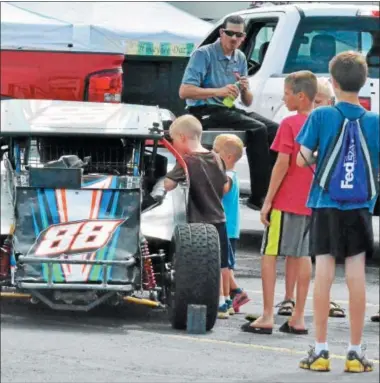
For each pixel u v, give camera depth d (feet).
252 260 74.49
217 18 135.33
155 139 56.29
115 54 86.99
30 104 59.11
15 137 56.75
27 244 52.29
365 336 53.26
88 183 55.16
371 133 45.44
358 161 45.19
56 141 57.82
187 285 51.65
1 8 101.96
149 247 56.49
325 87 55.93
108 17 111.75
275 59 76.07
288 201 52.47
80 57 86.63
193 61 71.00
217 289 51.98
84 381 42.70
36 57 86.33
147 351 47.88
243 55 72.13
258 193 72.84
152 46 113.70
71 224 53.16
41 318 53.93
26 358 45.70
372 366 46.06
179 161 55.47
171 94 115.85
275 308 59.77
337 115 45.34
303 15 76.59
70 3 109.40
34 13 103.40
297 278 53.52
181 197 56.59
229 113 71.61
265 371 45.29
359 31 76.69
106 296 51.65
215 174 55.83
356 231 45.32
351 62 45.39
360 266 45.50
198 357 47.26
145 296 59.98
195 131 56.13
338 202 45.19
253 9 80.18
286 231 52.75
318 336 45.75
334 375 44.96
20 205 53.62
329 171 45.09
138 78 115.55
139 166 58.08
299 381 43.83
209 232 52.65
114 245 52.31
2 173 55.83
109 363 45.50
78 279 51.11
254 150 71.92
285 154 52.13
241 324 55.06
